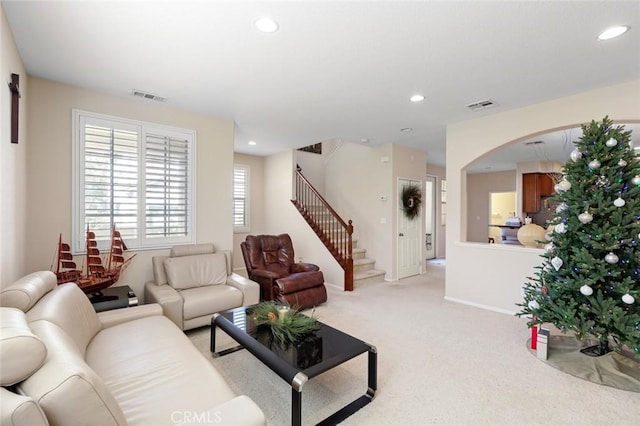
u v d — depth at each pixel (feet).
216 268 12.21
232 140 14.03
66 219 10.21
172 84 10.09
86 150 10.56
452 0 6.01
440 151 21.06
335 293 16.06
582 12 6.33
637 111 9.57
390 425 6.07
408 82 9.85
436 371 8.09
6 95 6.61
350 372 8.07
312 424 6.12
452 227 14.58
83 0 6.00
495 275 13.12
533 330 9.38
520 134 12.18
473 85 10.08
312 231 18.93
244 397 4.17
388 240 19.12
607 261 7.88
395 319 12.07
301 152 23.44
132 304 9.16
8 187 6.91
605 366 8.21
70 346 4.42
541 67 8.78
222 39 7.43
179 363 5.75
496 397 6.97
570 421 6.20
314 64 8.70
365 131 15.88
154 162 12.00
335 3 6.11
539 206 23.95
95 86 10.28
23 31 7.06
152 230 11.98
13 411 2.69
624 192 8.04
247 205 22.09
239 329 7.73
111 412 3.41
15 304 5.31
